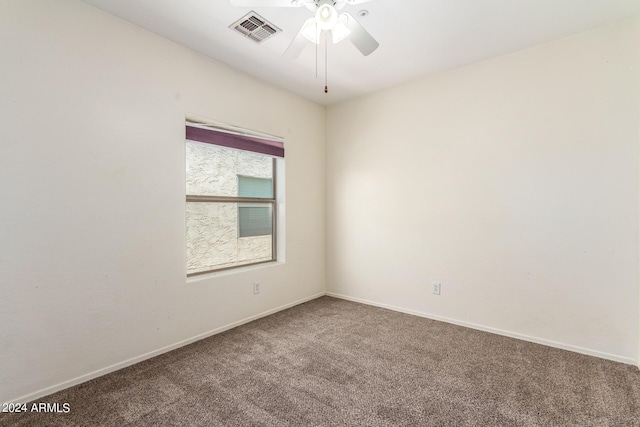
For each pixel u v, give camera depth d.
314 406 1.75
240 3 1.66
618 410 1.71
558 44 2.46
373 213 3.60
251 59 2.77
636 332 2.19
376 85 3.37
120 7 2.05
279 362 2.26
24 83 1.77
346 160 3.84
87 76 2.02
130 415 1.67
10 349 1.74
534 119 2.57
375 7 2.04
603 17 2.17
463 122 2.93
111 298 2.14
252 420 1.64
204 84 2.69
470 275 2.92
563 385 1.95
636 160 2.18
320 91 3.53
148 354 2.32
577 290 2.40
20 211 1.77
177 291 2.51
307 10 2.07
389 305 3.48
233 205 3.14
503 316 2.74
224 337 2.71
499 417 1.66
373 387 1.94
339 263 3.95
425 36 2.40
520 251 2.65
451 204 3.02
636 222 2.19
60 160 1.91
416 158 3.24
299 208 3.69
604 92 2.29
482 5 2.03
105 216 2.11
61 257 1.92
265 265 3.34
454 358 2.31
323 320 3.13
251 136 3.10
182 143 2.54
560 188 2.46
